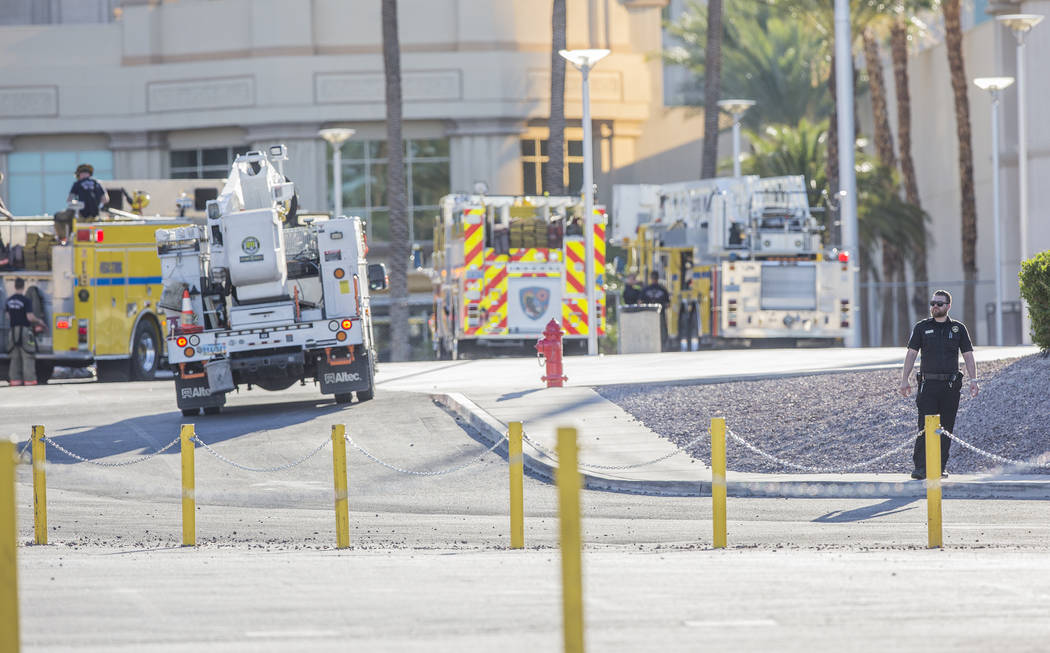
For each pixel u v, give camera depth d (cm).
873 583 3353
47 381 11094
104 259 10200
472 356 12338
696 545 4381
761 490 5697
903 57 18425
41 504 4712
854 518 5034
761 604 3070
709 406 7194
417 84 19962
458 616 2981
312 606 3131
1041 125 16575
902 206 17912
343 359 7850
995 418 6256
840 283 12862
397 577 3588
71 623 2952
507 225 11981
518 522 4384
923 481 5569
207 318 7850
